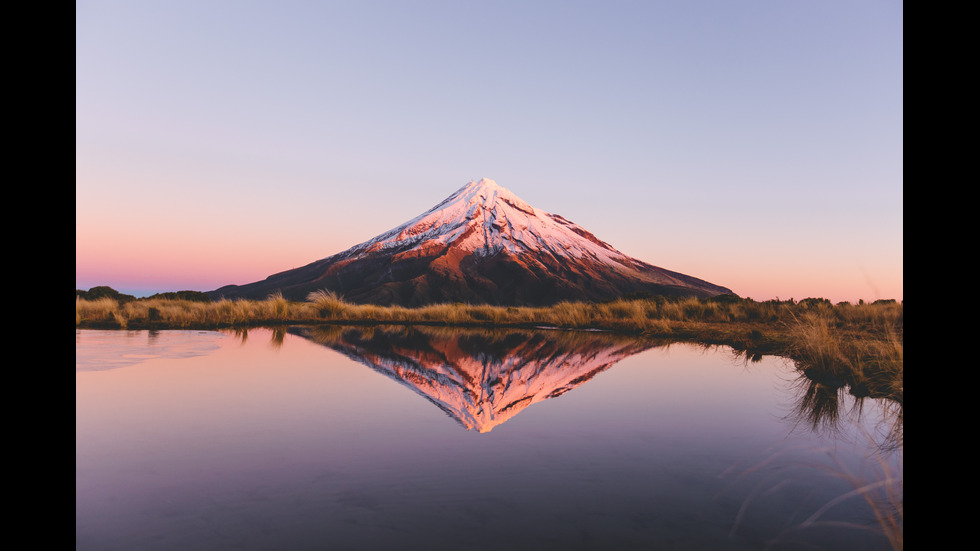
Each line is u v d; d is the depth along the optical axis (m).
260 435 4.00
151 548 2.23
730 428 4.21
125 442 3.81
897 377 5.37
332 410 4.85
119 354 8.52
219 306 17.42
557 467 3.31
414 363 7.98
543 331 14.80
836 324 12.36
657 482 3.06
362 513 2.61
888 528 2.41
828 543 2.29
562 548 2.23
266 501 2.76
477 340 12.04
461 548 2.25
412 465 3.35
